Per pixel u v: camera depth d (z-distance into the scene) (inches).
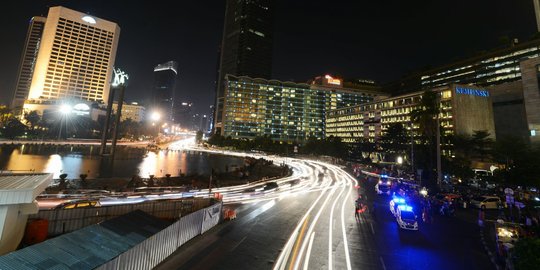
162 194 1384.1
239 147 6638.8
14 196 427.8
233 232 780.6
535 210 1150.3
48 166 2930.6
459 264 615.5
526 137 3186.5
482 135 2891.2
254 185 1850.4
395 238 784.3
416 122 2144.4
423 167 2290.8
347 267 579.2
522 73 2802.7
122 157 4441.4
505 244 621.0
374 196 1493.6
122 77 4318.4
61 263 360.8
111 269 392.5
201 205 927.7
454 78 5344.5
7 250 458.0
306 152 5713.6
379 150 4126.5
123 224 538.6
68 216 665.6
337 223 923.4
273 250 656.4
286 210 1100.5
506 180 1691.7
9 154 3828.7
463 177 2204.7
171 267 532.4
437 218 1054.4
